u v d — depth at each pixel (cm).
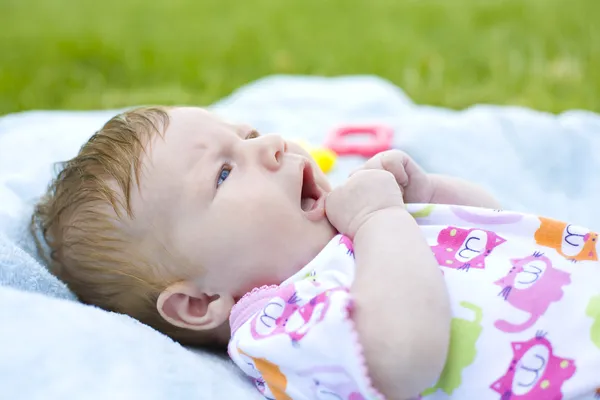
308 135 197
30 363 96
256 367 109
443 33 317
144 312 127
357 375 98
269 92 223
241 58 313
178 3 367
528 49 295
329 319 100
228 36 330
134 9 362
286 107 216
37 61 309
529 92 268
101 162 127
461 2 339
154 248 122
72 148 172
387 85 229
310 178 127
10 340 98
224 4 363
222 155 123
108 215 123
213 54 316
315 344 101
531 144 182
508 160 180
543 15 315
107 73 305
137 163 123
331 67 302
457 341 105
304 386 105
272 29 335
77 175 129
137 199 122
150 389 98
